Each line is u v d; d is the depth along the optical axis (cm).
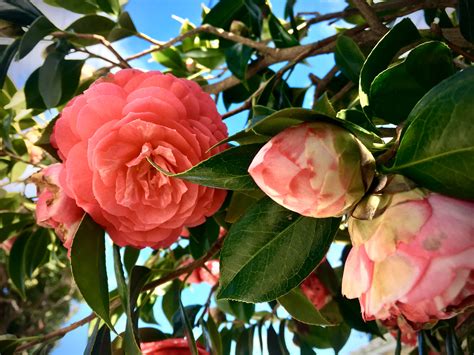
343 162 15
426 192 15
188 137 23
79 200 23
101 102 23
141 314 43
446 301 14
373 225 15
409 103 19
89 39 34
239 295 18
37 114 36
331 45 30
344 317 33
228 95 36
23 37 30
